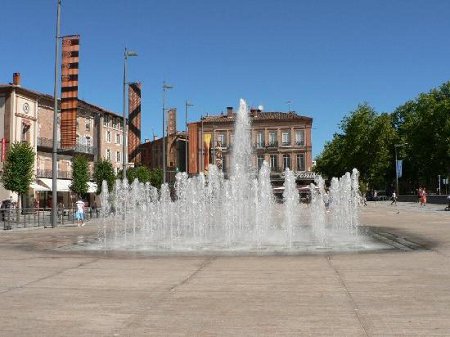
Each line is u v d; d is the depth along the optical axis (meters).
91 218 37.09
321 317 6.17
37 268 10.59
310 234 19.58
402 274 9.25
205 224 25.89
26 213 31.12
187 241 17.45
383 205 58.94
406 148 81.94
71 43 30.06
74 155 63.78
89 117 69.56
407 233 19.11
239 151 49.59
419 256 11.95
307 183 98.19
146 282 8.72
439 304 6.80
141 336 5.49
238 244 16.03
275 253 13.22
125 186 37.38
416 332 5.49
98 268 10.52
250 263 11.05
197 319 6.16
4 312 6.60
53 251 14.55
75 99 30.22
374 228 22.30
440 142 71.00
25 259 12.35
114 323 6.02
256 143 101.25
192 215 28.00
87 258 12.50
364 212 38.97
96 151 70.62
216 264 10.95
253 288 8.06
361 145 79.62
